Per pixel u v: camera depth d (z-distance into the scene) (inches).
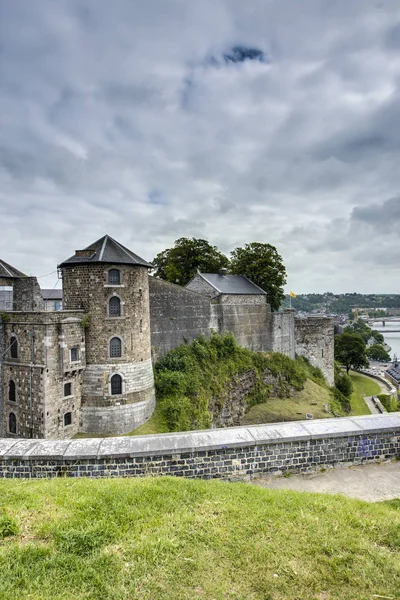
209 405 1331.2
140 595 188.1
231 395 1453.0
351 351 2721.5
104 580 197.0
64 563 209.5
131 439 386.0
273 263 2049.7
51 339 943.0
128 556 215.9
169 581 197.5
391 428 410.0
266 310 1809.8
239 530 243.9
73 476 360.8
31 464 363.9
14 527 241.1
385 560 215.6
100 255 1045.8
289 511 274.1
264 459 380.8
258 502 288.7
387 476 378.3
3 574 199.2
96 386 1040.2
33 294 1269.7
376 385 2468.0
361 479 373.1
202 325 1520.7
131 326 1079.0
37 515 261.3
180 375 1259.2
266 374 1643.7
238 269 2062.0
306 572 205.0
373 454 406.9
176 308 1422.2
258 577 201.6
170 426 1099.3
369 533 244.8
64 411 980.6
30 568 204.8
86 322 1039.6
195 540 232.1
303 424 417.4
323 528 247.9
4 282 1229.1
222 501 285.7
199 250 2060.8
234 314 1665.8
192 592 190.2
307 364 1969.7
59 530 238.7
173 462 366.3
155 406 1156.5
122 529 243.0
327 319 2021.4
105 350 1047.6
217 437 385.4
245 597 187.3
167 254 2201.0
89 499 281.9
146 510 266.4
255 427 408.5
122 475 362.0
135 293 1091.9
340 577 202.4
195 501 284.2
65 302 1078.4
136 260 1099.3
